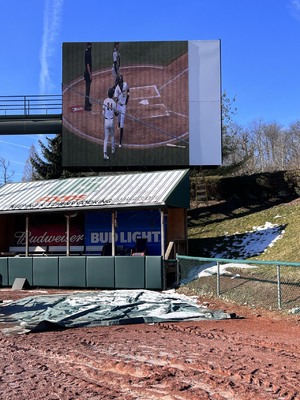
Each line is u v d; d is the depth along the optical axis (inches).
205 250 742.5
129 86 908.6
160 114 894.4
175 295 488.7
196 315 366.3
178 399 167.9
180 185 634.2
